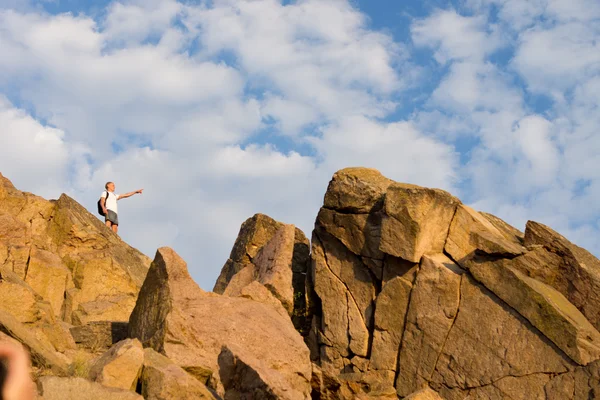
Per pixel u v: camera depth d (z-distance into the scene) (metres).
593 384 15.86
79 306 18.88
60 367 11.53
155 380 11.09
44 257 19.03
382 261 18.50
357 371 18.03
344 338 18.48
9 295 14.30
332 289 18.92
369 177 19.14
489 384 16.73
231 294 18.33
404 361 17.59
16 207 20.45
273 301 16.34
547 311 16.58
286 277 17.67
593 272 17.34
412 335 17.67
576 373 16.08
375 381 17.34
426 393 13.67
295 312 19.48
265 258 18.91
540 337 16.58
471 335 17.16
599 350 16.17
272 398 11.17
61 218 20.86
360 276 18.77
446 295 17.55
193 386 11.12
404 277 18.11
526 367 16.52
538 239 18.00
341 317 18.66
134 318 15.08
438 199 18.14
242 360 11.71
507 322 16.92
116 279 20.08
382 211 18.48
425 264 17.86
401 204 18.06
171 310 13.80
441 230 18.33
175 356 13.22
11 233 18.69
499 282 17.16
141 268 21.50
